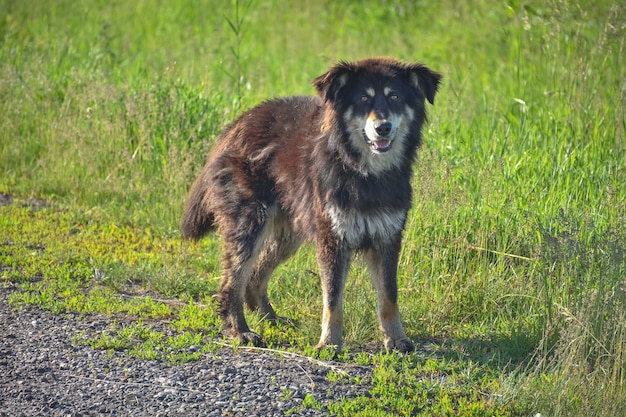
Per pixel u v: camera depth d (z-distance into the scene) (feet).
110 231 34.35
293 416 19.79
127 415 19.53
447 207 29.07
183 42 59.98
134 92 41.47
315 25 63.36
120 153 39.37
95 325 25.08
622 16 37.45
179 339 24.13
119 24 64.34
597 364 21.08
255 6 68.13
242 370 22.40
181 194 36.06
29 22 63.00
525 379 21.44
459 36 56.59
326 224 24.13
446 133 37.22
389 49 55.11
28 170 40.70
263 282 27.27
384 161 24.02
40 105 43.96
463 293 27.27
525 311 26.45
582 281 25.00
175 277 29.27
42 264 29.86
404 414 20.17
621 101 35.01
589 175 31.63
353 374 22.45
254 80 46.98
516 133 36.55
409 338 25.68
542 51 43.83
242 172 26.22
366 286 27.27
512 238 28.48
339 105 24.25
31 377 21.26
